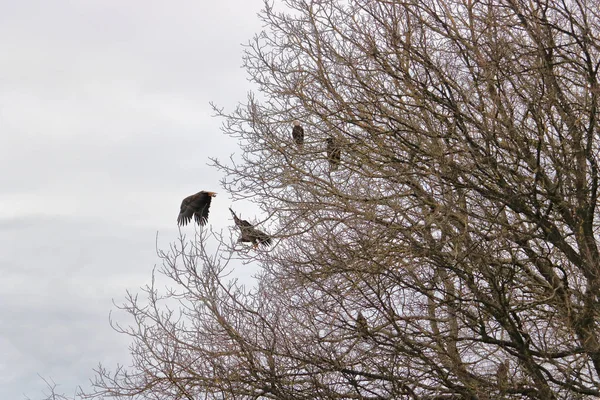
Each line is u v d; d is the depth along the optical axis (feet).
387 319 35.91
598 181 40.96
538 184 40.29
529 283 40.98
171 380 37.73
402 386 35.78
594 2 43.88
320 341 37.32
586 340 35.50
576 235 38.91
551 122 39.29
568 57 43.52
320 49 46.98
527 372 35.99
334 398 36.68
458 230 41.70
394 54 45.24
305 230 42.88
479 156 39.55
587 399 35.68
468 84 42.70
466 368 38.37
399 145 44.42
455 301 39.09
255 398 38.04
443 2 45.21
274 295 41.16
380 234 40.45
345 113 45.09
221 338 39.32
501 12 43.37
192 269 38.86
